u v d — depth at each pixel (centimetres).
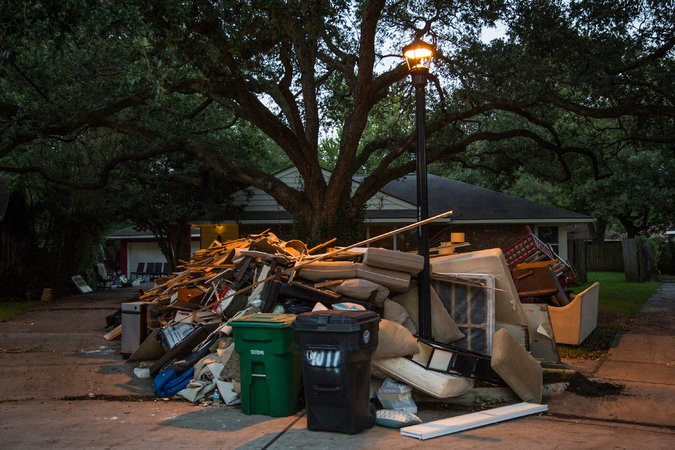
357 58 1619
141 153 1745
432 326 802
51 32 820
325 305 787
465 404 705
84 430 613
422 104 816
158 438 584
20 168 1897
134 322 975
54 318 1538
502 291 857
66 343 1143
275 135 1420
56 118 1373
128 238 3503
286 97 1470
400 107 1858
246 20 1083
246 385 663
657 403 710
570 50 1451
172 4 901
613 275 3369
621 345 1072
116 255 3678
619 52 1430
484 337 814
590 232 3177
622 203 3181
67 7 789
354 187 2261
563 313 1070
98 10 804
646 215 3512
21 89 1455
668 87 1463
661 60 1555
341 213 1457
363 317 598
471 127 2189
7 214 2169
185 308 952
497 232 2234
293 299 799
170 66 1040
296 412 670
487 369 716
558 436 589
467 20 1490
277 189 1498
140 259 3497
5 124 1434
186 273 1056
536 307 895
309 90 1588
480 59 1438
